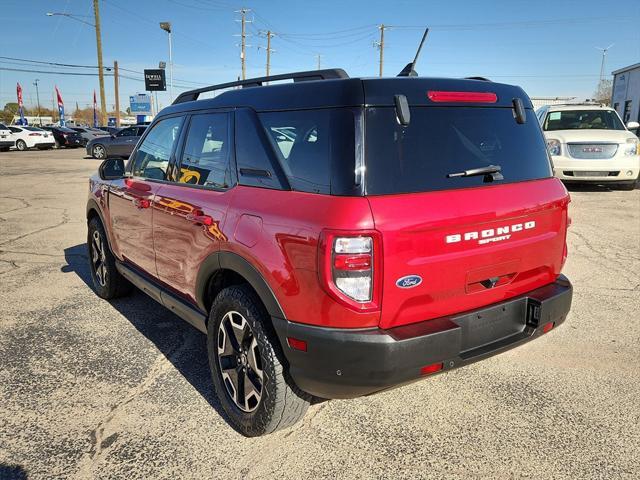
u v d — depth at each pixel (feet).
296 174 8.52
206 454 9.21
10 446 9.45
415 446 9.34
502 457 9.00
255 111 9.67
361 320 7.68
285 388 8.80
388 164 7.96
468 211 8.33
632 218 28.22
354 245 7.43
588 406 10.50
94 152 78.89
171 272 11.97
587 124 38.32
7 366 12.48
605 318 14.89
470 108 9.18
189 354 13.10
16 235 26.73
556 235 10.11
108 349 13.38
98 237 16.78
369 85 8.07
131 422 10.19
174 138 12.34
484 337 9.00
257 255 8.61
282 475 8.65
